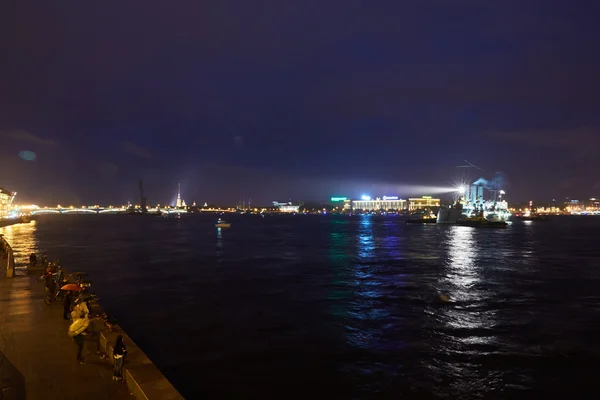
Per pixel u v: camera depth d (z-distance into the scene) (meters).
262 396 12.88
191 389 13.27
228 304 25.28
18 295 19.81
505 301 26.89
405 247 68.81
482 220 154.38
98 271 39.16
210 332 19.41
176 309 23.92
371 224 182.88
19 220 155.50
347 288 31.14
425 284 33.19
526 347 17.69
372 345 17.77
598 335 19.42
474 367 15.42
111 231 115.31
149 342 17.89
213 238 88.75
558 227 162.88
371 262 47.84
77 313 12.30
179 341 18.05
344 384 13.84
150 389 9.09
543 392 13.54
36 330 14.09
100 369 10.82
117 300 26.27
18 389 9.61
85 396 9.32
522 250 64.50
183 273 38.19
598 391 13.64
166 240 81.81
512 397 13.19
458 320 22.00
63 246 66.56
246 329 19.95
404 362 15.87
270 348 17.23
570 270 42.09
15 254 52.72
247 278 35.50
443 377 14.51
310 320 21.73
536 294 29.38
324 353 16.69
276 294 28.59
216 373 14.56
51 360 11.38
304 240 84.19
